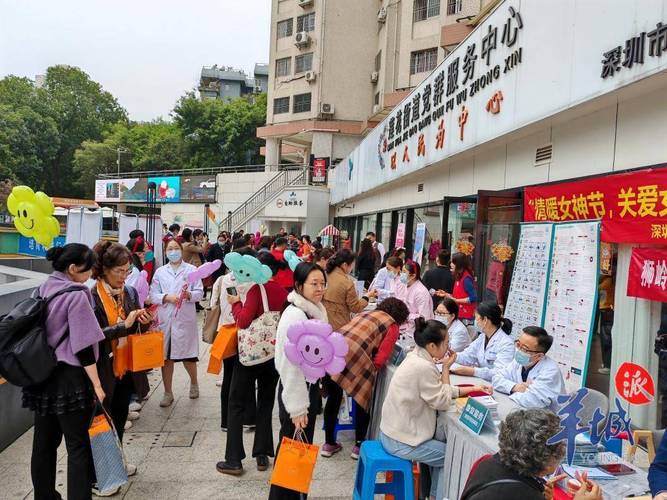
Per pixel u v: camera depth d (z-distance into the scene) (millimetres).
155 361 3461
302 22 29500
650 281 3914
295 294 3008
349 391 3631
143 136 46625
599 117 4871
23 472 3395
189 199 32344
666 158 4020
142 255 5734
